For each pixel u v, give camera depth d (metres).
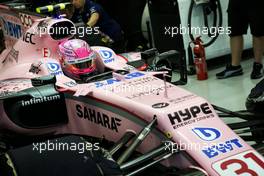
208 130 2.86
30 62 4.18
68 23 4.25
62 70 3.87
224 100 5.45
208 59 6.86
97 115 3.29
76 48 3.74
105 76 3.62
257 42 5.98
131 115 3.03
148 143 2.96
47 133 3.68
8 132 3.75
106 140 3.29
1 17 5.37
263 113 3.52
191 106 2.96
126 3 7.93
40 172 2.32
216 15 6.65
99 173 2.35
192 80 6.39
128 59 4.25
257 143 3.32
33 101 3.42
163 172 2.86
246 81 6.08
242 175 2.55
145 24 7.66
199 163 2.65
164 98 3.06
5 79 4.16
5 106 3.52
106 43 6.31
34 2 5.81
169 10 6.64
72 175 2.31
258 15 5.82
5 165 2.42
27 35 4.27
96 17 6.85
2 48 6.04
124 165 2.62
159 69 3.94
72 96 3.46
